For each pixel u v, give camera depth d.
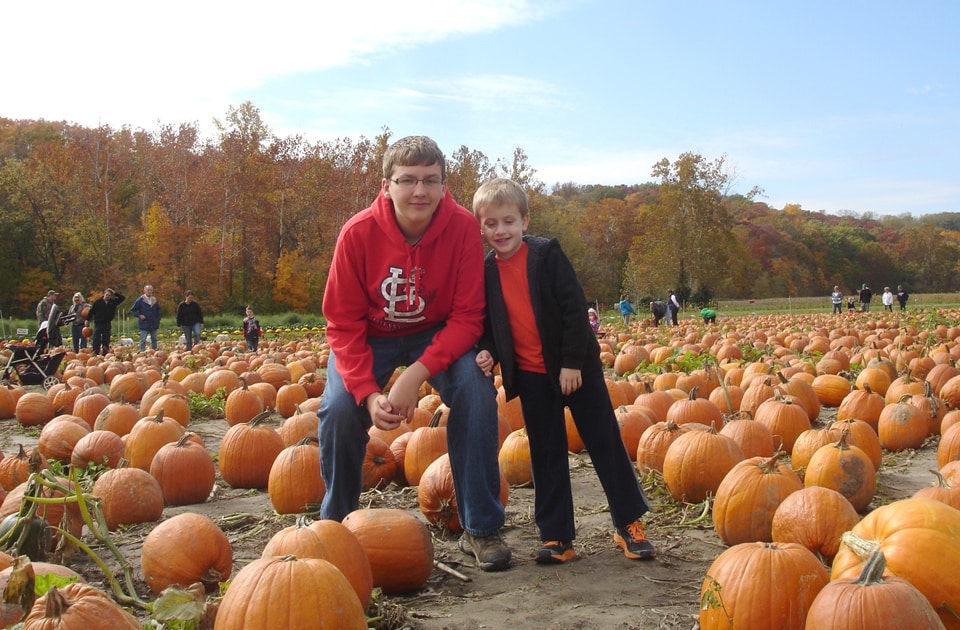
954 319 26.33
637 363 14.48
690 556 4.48
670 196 70.25
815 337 17.20
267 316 53.97
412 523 4.02
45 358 14.45
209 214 61.56
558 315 4.27
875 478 5.47
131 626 2.80
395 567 3.89
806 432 6.08
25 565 2.88
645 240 72.88
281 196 63.97
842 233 112.75
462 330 4.15
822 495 4.03
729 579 3.25
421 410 7.72
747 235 96.12
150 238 59.88
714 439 5.55
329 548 3.52
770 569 3.22
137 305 21.25
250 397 9.77
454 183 66.69
